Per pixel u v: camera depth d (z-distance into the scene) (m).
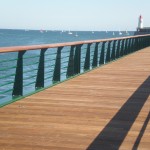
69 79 10.59
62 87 9.03
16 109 6.36
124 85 9.54
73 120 5.64
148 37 37.22
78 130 5.07
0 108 6.42
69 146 4.35
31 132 4.92
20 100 7.21
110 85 9.52
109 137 4.74
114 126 5.31
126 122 5.57
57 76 9.89
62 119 5.69
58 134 4.85
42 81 8.76
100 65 15.22
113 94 8.10
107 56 17.09
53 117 5.82
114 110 6.43
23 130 5.01
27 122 5.46
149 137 4.77
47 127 5.20
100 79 10.73
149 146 4.39
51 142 4.49
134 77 11.33
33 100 7.23
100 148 4.29
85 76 11.46
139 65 15.59
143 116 5.99
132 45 25.73
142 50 28.94
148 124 5.46
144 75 11.89
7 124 5.32
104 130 5.08
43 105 6.76
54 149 4.23
